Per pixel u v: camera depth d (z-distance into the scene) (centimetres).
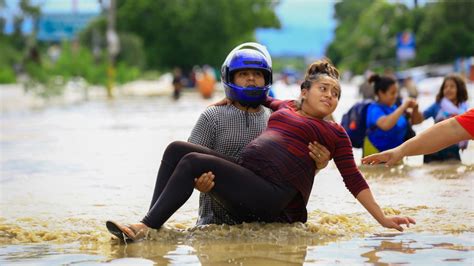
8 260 1225
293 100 1463
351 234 1375
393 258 1177
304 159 1373
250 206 1373
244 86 1473
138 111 6425
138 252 1252
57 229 1491
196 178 1359
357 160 2647
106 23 18800
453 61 18388
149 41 19225
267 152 1373
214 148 1491
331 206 1695
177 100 8975
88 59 10600
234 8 19212
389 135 2428
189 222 1527
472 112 1266
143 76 18025
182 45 19012
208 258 1194
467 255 1191
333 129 1380
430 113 2558
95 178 2294
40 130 4384
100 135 3959
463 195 1811
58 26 16912
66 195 1956
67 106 7519
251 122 1494
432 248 1246
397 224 1341
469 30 18325
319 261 1161
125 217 1631
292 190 1381
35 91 8431
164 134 3941
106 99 9338
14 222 1572
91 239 1380
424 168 2366
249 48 1509
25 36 18200
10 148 3297
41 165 2661
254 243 1297
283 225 1411
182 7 18925
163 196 1364
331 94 1380
